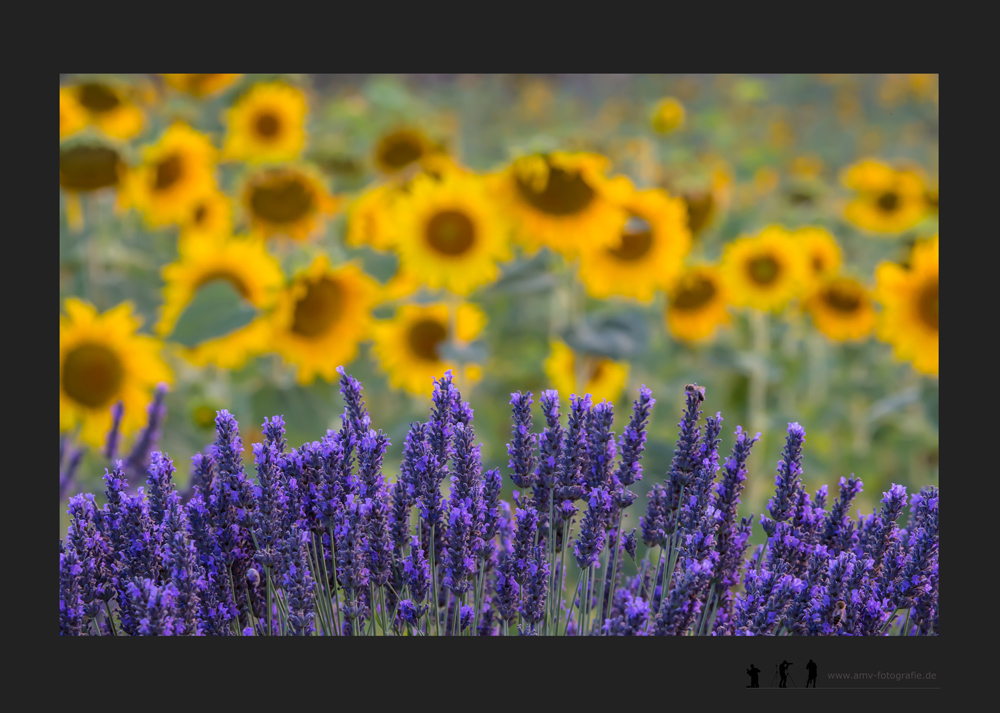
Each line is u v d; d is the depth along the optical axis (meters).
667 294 3.48
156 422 2.13
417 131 3.65
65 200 3.24
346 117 4.23
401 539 1.45
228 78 3.64
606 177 3.01
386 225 2.94
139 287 3.33
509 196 2.88
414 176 3.26
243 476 1.39
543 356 3.50
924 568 1.42
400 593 1.46
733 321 4.08
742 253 3.48
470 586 1.47
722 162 5.25
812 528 1.51
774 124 6.90
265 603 1.53
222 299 2.69
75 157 3.07
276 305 2.84
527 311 3.89
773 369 3.61
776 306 3.46
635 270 2.99
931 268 3.28
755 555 1.56
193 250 2.81
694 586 1.38
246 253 2.83
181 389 3.12
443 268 2.83
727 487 1.50
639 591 1.56
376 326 3.06
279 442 1.44
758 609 1.40
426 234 2.84
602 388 3.24
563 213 2.89
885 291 3.31
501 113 6.82
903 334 3.30
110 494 1.42
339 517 1.41
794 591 1.40
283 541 1.38
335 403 3.05
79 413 2.56
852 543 1.50
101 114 3.33
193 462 1.41
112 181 3.13
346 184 3.96
